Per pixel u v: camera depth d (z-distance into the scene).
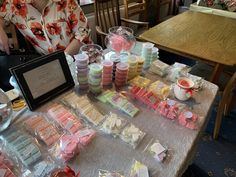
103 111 0.93
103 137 0.81
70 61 1.14
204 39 1.85
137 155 0.75
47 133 0.79
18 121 0.85
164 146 0.79
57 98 0.97
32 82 0.88
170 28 2.02
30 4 1.50
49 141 0.76
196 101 1.04
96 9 2.14
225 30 2.05
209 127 1.97
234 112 2.15
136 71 1.14
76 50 1.63
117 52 1.25
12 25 1.52
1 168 0.65
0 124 0.78
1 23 1.46
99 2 2.16
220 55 1.60
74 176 0.64
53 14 1.55
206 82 1.18
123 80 1.07
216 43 1.79
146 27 2.52
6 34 1.49
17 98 0.95
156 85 1.08
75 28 1.67
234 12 2.37
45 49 1.61
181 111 0.96
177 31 1.97
